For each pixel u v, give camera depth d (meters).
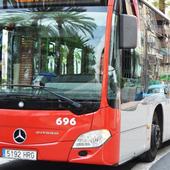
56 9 9.25
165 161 11.66
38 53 9.23
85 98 8.85
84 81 8.92
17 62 9.28
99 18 9.05
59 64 9.09
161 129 12.04
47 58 9.17
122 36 8.99
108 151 8.88
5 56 9.36
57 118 8.88
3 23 9.46
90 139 8.80
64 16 9.20
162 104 11.95
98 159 8.81
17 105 9.07
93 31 9.04
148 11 10.87
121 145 9.28
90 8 9.11
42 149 8.95
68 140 8.84
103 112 8.82
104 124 8.83
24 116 9.01
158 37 11.58
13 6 9.45
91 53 8.99
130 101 9.68
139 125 10.27
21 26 9.38
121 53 9.22
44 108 8.95
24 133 9.02
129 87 9.63
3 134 9.13
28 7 9.38
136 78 10.05
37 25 9.30
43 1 9.31
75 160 8.84
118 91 9.08
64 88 8.95
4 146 9.13
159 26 11.70
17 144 9.05
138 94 10.16
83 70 8.98
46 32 9.24
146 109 10.73
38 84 9.06
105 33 8.99
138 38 10.09
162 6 23.64
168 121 12.55
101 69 8.93
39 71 9.15
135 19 8.96
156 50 11.41
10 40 9.40
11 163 11.23
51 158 8.93
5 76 9.26
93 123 8.81
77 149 8.83
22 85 9.12
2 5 9.51
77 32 9.11
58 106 8.89
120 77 9.18
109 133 8.88
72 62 9.04
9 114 9.09
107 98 8.88
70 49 9.09
